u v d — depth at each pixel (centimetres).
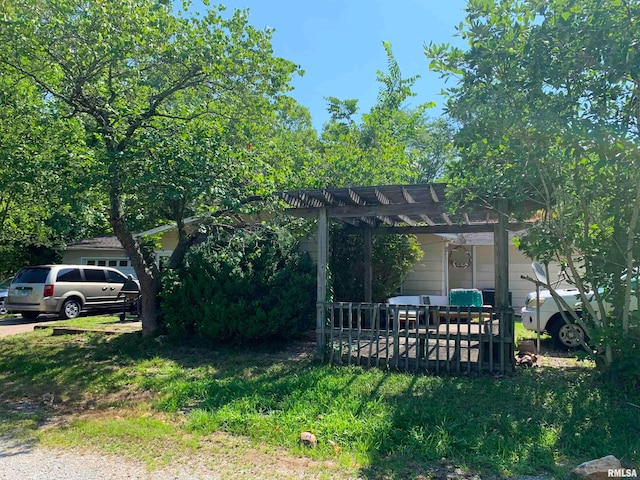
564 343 914
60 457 445
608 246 641
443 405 563
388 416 520
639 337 603
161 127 876
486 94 587
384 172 1647
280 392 628
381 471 403
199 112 924
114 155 759
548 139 587
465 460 421
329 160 1549
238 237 927
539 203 670
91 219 877
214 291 928
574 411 538
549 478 388
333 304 815
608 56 527
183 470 411
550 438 464
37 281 1539
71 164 766
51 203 846
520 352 853
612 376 614
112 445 471
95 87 897
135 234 1189
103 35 803
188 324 971
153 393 660
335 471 404
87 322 1379
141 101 938
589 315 710
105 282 1694
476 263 1712
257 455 441
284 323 916
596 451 435
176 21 877
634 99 573
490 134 609
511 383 661
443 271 1489
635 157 566
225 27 907
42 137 858
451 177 680
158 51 867
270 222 977
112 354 915
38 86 888
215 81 953
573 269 657
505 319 724
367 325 938
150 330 1023
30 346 1016
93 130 875
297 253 990
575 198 652
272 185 836
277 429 496
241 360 838
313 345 957
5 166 814
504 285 732
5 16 716
